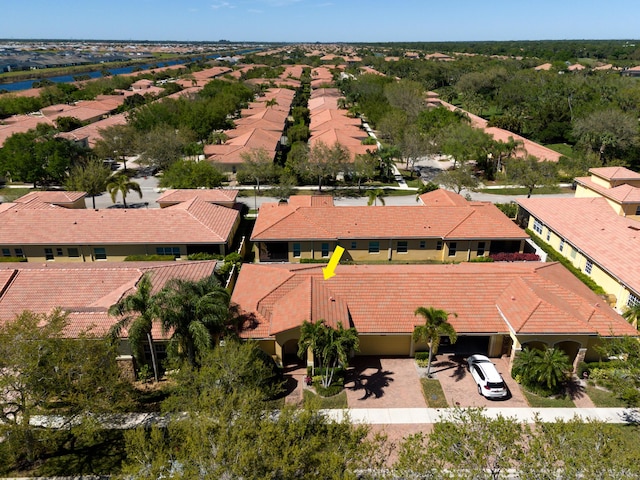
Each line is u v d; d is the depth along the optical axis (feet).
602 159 235.40
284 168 211.82
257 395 60.54
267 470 48.14
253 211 177.99
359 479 58.13
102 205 183.83
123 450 72.38
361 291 96.78
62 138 213.46
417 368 90.79
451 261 137.59
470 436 54.75
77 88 458.91
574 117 299.58
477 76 444.14
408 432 74.69
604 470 48.65
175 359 75.66
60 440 74.23
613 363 80.23
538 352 84.69
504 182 209.05
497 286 98.02
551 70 491.72
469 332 89.66
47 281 100.32
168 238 134.41
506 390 82.28
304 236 132.87
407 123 270.87
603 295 113.50
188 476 48.39
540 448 52.49
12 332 65.46
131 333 75.92
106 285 100.27
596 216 139.64
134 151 228.84
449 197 156.04
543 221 145.79
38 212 141.18
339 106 384.47
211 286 82.99
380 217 138.72
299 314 87.97
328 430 54.85
